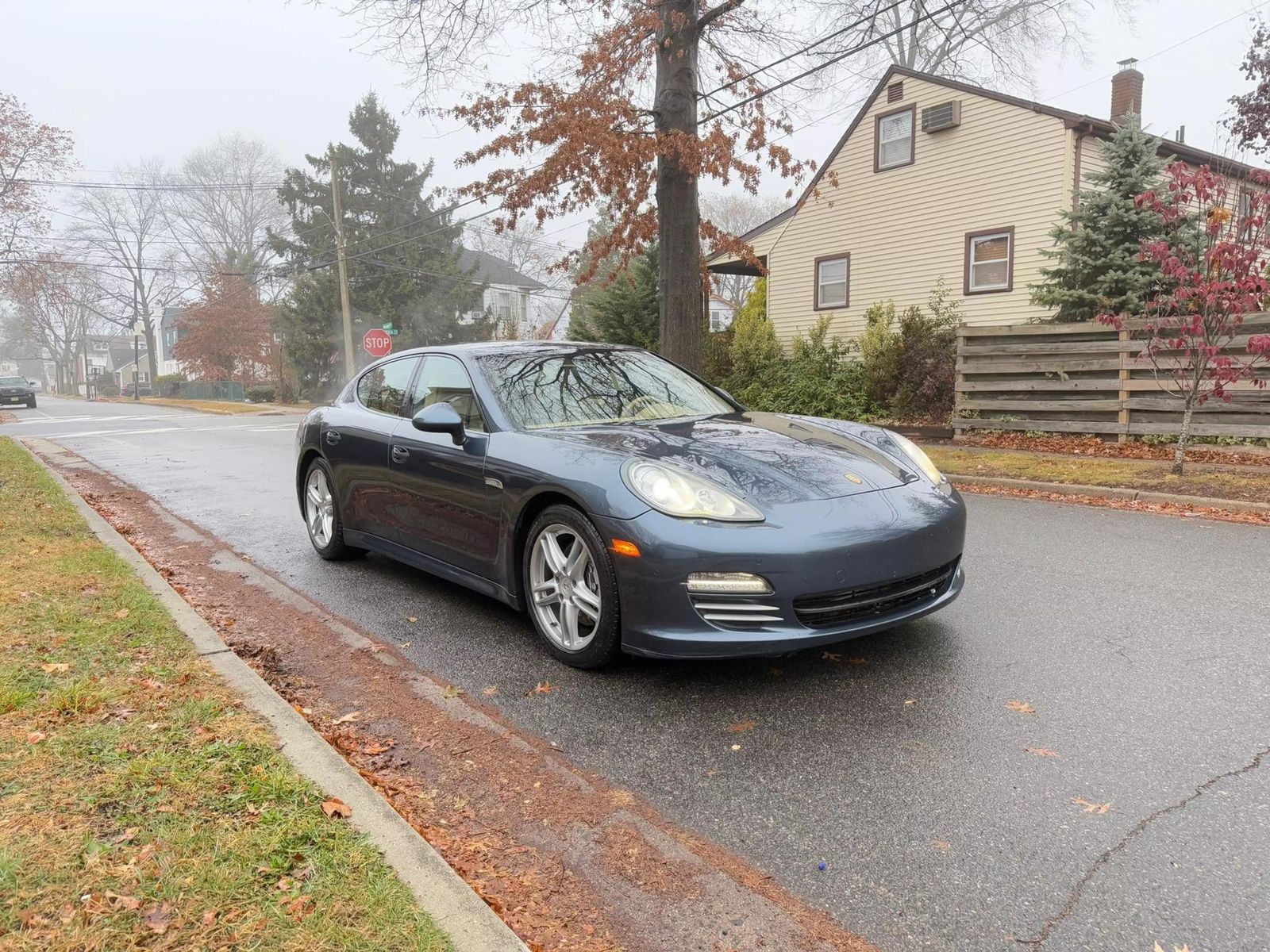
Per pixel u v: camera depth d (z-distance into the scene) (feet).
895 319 59.41
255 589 16.02
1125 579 15.56
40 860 6.42
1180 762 8.58
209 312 150.92
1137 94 60.85
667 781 8.59
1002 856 7.12
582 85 38.45
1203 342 26.48
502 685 11.21
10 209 89.51
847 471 11.48
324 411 18.28
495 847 7.41
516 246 201.05
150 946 5.52
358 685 11.23
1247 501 22.13
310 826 6.95
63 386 327.47
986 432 38.55
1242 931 6.06
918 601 11.25
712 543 10.03
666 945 6.14
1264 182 28.55
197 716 9.07
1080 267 42.68
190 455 42.88
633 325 68.90
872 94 60.44
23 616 12.41
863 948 6.07
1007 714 9.84
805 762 8.87
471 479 13.00
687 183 37.40
